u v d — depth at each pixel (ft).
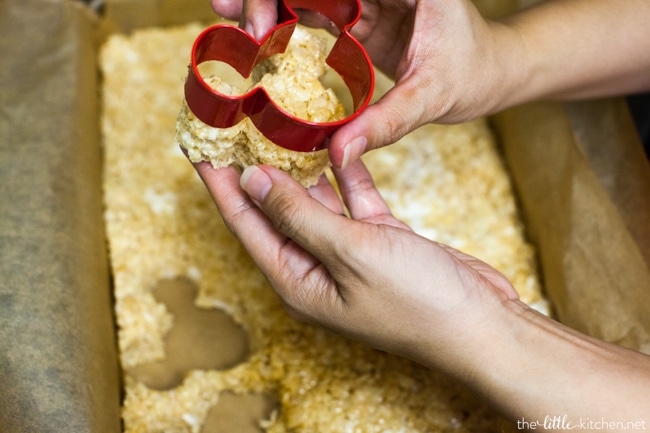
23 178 1.85
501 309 1.42
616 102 1.91
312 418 1.69
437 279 1.40
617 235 1.80
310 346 1.76
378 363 1.75
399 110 1.45
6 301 1.67
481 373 1.40
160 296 1.85
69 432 1.56
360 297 1.42
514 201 2.04
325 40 1.58
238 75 1.56
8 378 1.59
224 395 1.73
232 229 1.53
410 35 1.60
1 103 1.96
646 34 1.77
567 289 1.82
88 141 1.98
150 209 1.94
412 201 2.00
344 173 1.66
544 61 1.72
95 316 1.74
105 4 2.18
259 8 1.50
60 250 1.77
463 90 1.59
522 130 2.02
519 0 2.04
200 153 1.49
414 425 1.69
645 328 1.70
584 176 1.86
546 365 1.38
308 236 1.39
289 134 1.40
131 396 1.70
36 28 2.08
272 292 1.83
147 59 2.19
